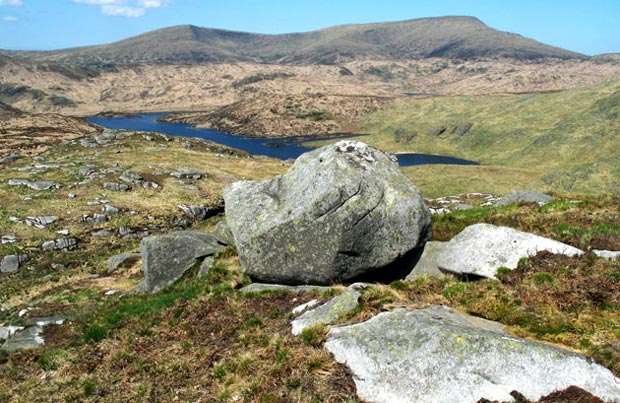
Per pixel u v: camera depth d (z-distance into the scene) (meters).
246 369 10.57
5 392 12.40
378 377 8.95
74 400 11.16
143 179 59.56
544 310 10.45
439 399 8.22
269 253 16.05
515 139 179.00
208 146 95.19
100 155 74.06
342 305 11.87
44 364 13.67
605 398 7.70
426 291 12.55
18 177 57.62
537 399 7.86
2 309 25.94
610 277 11.26
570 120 177.12
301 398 9.06
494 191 85.06
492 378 8.20
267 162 84.81
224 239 23.91
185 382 10.98
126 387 11.34
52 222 43.91
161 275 22.50
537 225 17.12
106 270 32.97
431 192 86.19
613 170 92.62
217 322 14.09
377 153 17.44
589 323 9.64
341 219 14.98
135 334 14.62
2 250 37.19
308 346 10.55
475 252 13.79
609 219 16.70
